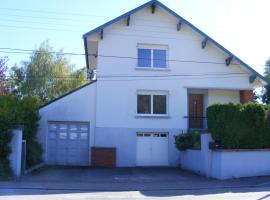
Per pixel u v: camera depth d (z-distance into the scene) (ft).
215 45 90.12
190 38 90.74
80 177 65.92
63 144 85.30
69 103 85.61
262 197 48.21
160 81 88.58
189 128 91.86
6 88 114.62
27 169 69.21
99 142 85.35
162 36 89.71
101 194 49.85
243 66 90.94
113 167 83.35
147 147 87.40
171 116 88.07
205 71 90.43
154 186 57.98
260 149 69.26
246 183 61.57
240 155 67.82
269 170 69.51
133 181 63.00
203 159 71.72
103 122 85.87
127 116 86.58
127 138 86.17
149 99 88.48
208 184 60.64
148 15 89.66
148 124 87.20
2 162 61.36
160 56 89.71
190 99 93.97
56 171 72.95
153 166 86.53
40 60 134.10
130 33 88.48
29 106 72.28
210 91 92.68
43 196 46.34
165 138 88.17
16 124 64.34
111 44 87.66
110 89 86.69
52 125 85.46
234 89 91.81
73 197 46.60
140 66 88.63
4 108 62.80
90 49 93.15
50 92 133.80
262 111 69.56
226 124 68.28
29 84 132.57
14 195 46.34
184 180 65.26
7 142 61.57
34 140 77.36
